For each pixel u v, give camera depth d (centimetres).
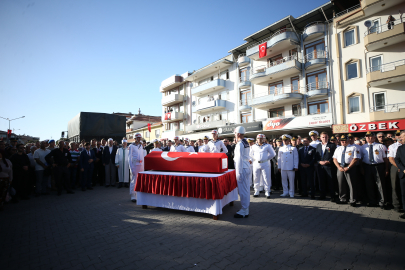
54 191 920
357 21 1758
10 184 684
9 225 473
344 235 396
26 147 1029
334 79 1877
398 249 338
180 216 522
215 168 527
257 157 753
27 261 316
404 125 1481
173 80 3538
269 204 639
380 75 1570
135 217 519
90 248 355
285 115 2219
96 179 1108
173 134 3541
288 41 2066
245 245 357
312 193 711
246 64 2622
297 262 303
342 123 1806
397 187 534
